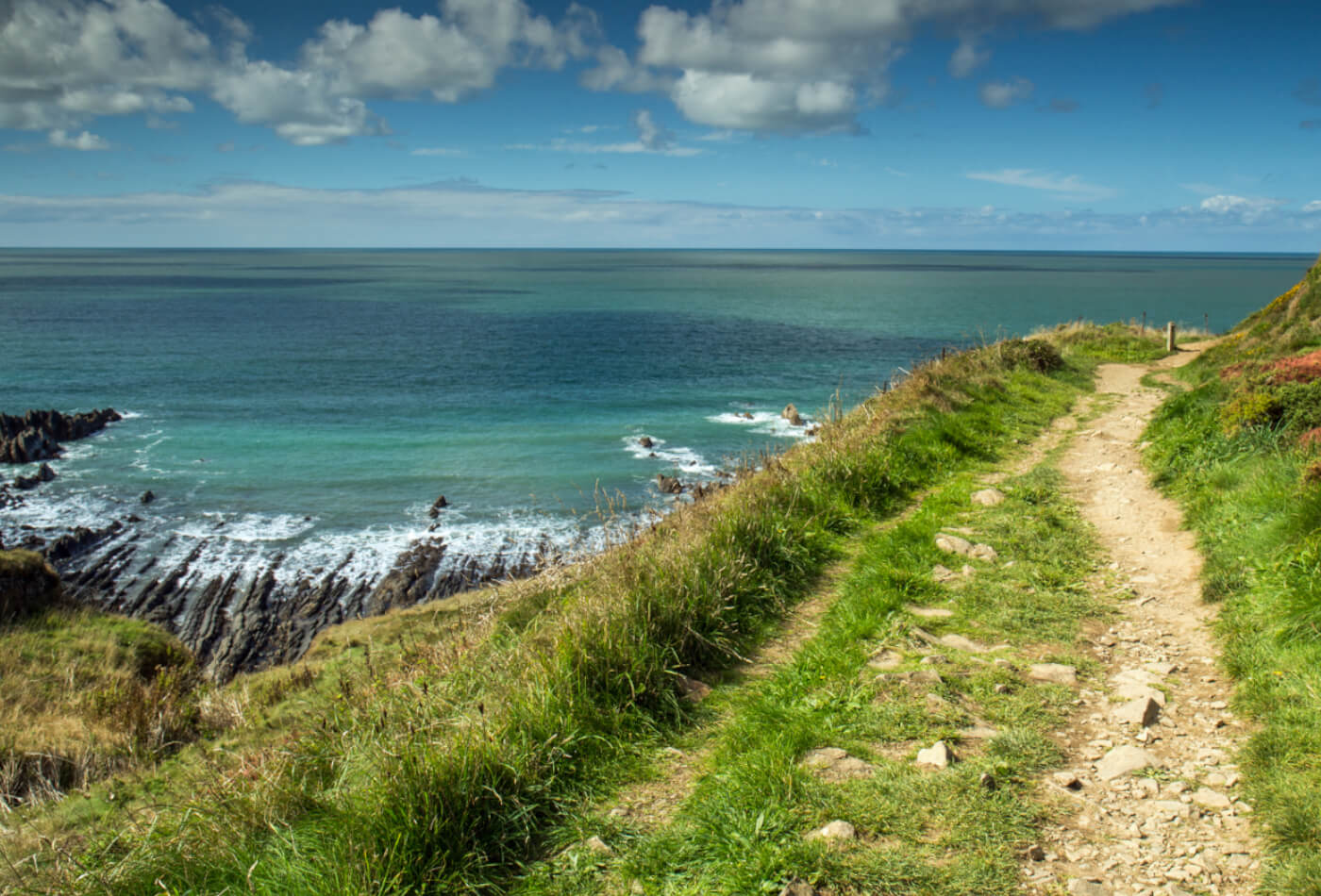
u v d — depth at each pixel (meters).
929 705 5.45
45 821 6.48
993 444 14.18
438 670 7.30
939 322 102.06
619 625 6.31
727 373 63.84
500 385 59.16
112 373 64.06
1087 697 5.63
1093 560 8.56
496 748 4.75
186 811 4.78
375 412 50.09
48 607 19.33
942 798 4.37
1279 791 4.14
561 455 38.91
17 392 55.97
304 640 21.47
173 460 39.06
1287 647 5.57
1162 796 4.36
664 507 29.56
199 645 21.25
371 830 4.05
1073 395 19.95
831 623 7.18
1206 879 3.66
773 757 4.79
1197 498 9.59
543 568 11.07
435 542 27.81
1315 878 3.42
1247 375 13.40
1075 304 127.38
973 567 8.33
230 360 71.56
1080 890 3.63
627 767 5.06
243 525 29.94
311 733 6.45
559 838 4.36
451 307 131.25
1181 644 6.43
